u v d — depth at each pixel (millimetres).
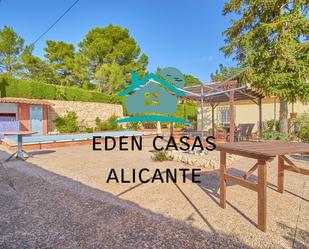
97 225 2994
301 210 3541
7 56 22328
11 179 5250
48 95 16750
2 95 14586
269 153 2744
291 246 2543
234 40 12422
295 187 4656
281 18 10367
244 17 12109
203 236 2732
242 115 16391
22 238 2682
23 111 15117
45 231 2842
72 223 3057
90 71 25766
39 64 23375
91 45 26172
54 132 16141
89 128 17922
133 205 3771
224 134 12469
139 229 2891
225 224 3064
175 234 2773
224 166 3566
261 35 11484
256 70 11484
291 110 14180
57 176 5613
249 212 3451
